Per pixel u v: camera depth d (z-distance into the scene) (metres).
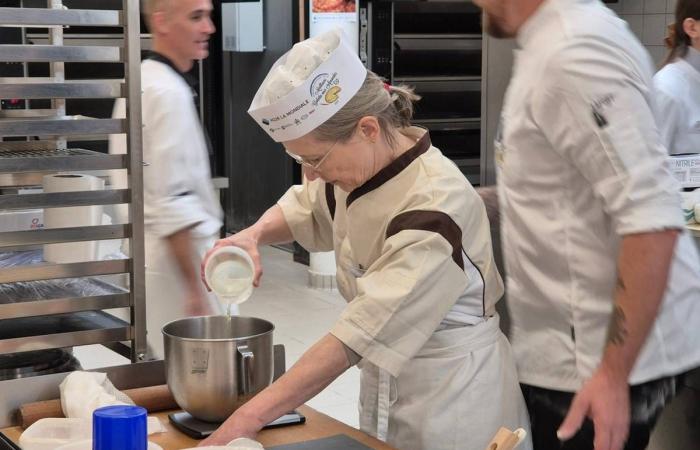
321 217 2.10
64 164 1.87
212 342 1.70
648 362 1.88
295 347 5.08
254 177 8.06
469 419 1.80
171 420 1.80
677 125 3.59
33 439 1.60
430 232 1.67
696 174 3.46
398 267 1.67
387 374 1.83
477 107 7.12
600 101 1.67
